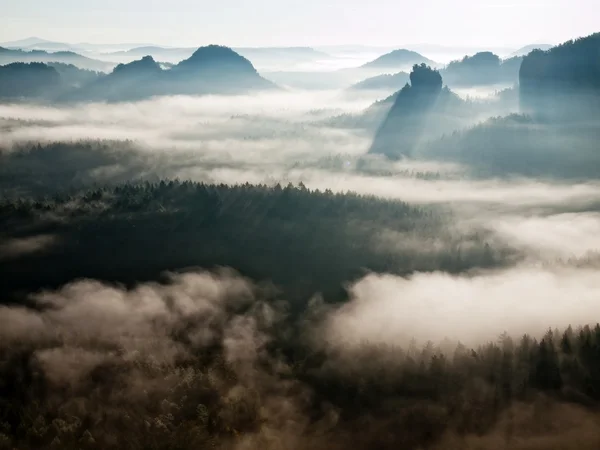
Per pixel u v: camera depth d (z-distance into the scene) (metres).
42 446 113.06
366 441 116.94
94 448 112.12
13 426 120.19
